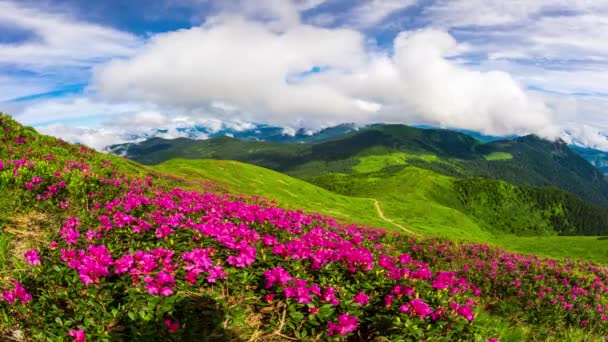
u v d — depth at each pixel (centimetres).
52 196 1040
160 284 510
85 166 1619
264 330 578
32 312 516
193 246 718
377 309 636
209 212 1077
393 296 641
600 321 1193
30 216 926
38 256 571
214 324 539
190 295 564
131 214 959
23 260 700
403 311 598
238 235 769
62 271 550
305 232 1100
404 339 542
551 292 1355
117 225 783
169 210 1046
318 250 745
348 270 719
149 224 805
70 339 492
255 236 781
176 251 696
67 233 693
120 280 555
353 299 611
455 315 610
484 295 1405
